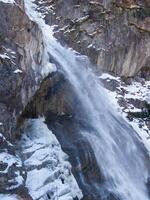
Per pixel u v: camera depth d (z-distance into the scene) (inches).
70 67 656.4
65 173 493.4
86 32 744.3
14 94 496.7
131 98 737.6
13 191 444.1
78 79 651.5
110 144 607.2
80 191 502.6
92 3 757.9
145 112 729.6
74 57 689.0
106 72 759.7
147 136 693.9
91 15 754.8
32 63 530.0
